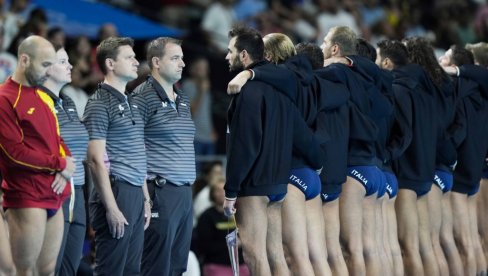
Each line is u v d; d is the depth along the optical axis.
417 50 30.56
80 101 36.69
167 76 26.19
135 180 25.25
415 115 29.55
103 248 25.00
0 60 38.47
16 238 22.67
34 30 39.34
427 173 29.86
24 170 22.53
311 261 26.44
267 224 25.56
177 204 26.17
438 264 30.81
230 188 24.61
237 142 24.61
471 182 32.25
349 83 27.45
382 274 28.42
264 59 25.69
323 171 26.88
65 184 23.05
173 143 26.12
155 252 26.14
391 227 29.44
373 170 27.95
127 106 25.41
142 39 48.91
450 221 31.92
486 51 33.94
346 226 27.86
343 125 27.17
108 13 47.59
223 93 47.66
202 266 35.16
